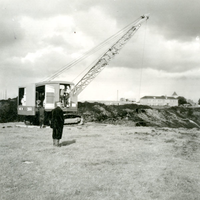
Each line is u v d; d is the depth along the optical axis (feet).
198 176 22.84
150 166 26.08
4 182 20.01
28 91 79.82
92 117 136.05
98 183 20.31
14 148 35.50
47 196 17.25
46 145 38.32
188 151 35.22
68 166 25.34
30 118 84.89
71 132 59.47
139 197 17.60
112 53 135.64
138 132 61.26
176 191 18.90
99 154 31.65
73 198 17.07
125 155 31.37
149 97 479.00
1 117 112.68
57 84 78.38
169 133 60.08
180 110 296.51
